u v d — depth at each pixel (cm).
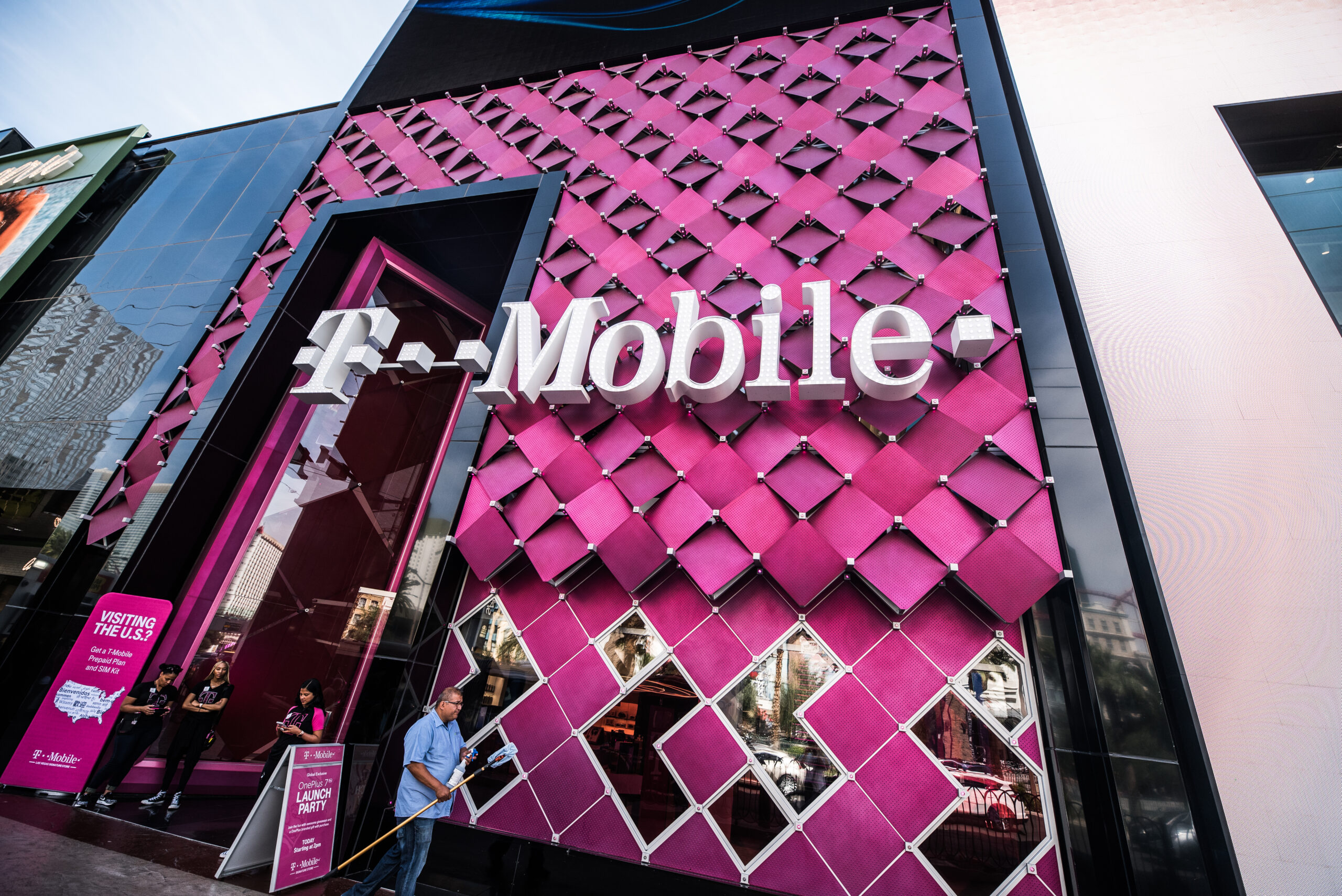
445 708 571
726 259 969
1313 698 616
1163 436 770
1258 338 804
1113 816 547
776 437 794
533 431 898
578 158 1206
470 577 850
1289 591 666
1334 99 945
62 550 1115
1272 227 874
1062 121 1030
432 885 664
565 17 1452
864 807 623
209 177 1755
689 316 833
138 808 836
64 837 618
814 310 803
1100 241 919
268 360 1216
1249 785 593
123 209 1816
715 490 784
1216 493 728
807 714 673
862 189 980
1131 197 941
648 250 1020
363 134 1506
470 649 802
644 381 807
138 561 1016
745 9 1275
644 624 762
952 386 773
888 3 1170
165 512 1058
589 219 1097
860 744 648
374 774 723
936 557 686
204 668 1079
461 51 1533
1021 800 596
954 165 954
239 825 849
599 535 799
